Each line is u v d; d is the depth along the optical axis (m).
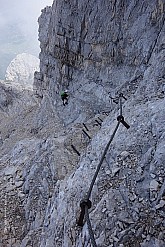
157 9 18.84
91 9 23.22
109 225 8.32
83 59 25.44
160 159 9.38
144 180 9.19
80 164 13.32
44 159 17.31
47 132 27.88
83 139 17.80
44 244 11.16
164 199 8.20
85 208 6.50
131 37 20.80
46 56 32.62
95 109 23.80
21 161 20.66
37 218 14.52
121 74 21.98
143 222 7.98
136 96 16.02
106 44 22.77
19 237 14.41
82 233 8.87
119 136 12.10
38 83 37.03
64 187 12.62
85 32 24.31
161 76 16.00
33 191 16.17
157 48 18.39
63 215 10.98
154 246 7.34
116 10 21.53
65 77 27.83
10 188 17.59
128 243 7.70
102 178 10.50
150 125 11.27
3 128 39.22
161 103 12.29
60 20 25.80
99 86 23.88
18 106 44.91
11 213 15.77
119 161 10.67
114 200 9.01
